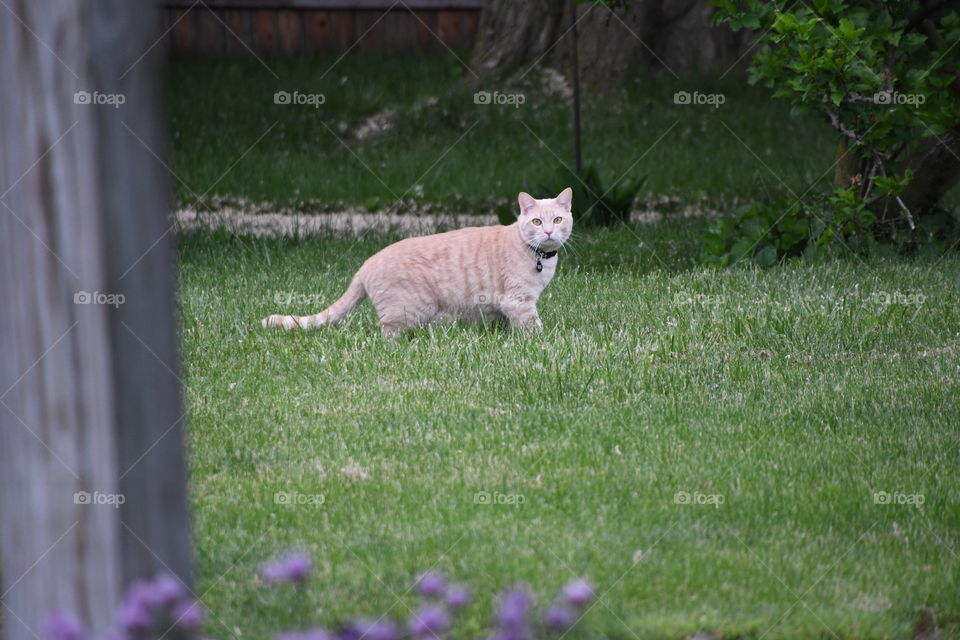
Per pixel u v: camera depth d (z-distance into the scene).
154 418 4.30
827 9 14.13
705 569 6.70
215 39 32.50
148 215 4.15
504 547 6.94
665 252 16.58
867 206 15.65
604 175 22.70
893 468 8.21
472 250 11.74
